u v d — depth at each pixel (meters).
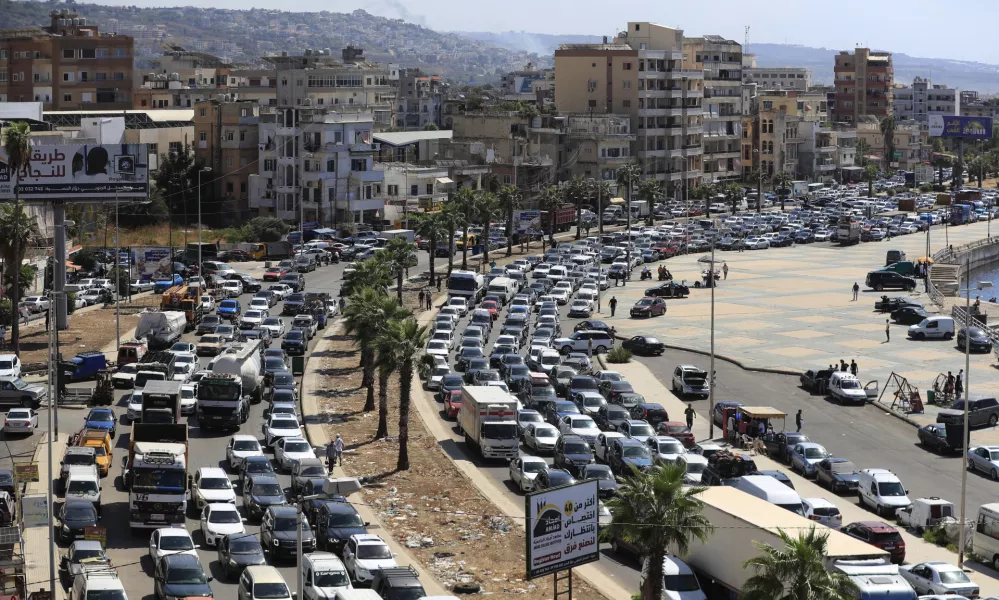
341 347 123.69
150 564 60.62
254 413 95.12
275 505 64.44
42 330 128.50
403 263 149.88
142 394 81.75
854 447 91.44
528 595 57.66
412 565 61.56
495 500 73.44
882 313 152.50
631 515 52.97
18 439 86.12
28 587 57.81
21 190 130.50
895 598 50.56
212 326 125.69
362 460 82.25
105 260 163.75
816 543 48.66
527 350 123.69
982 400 98.19
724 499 57.72
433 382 105.81
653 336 135.62
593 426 87.00
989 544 64.94
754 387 111.69
